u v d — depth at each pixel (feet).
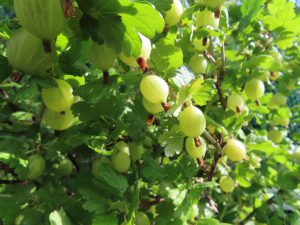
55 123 0.51
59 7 0.32
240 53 0.78
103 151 0.57
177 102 0.45
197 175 0.65
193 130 0.46
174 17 0.53
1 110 0.79
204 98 0.49
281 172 0.82
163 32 0.53
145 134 0.65
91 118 0.57
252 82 0.69
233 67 0.67
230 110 0.65
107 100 0.57
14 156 0.62
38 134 0.70
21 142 0.71
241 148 0.59
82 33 0.37
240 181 0.70
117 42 0.36
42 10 0.32
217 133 0.63
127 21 0.34
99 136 0.59
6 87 0.83
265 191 0.85
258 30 0.78
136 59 0.40
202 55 0.64
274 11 0.75
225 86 0.71
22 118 0.79
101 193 0.59
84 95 0.47
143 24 0.34
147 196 0.62
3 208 0.61
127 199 0.58
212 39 0.68
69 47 0.43
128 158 0.59
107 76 0.46
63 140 0.64
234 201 0.92
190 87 0.46
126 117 0.62
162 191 0.56
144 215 0.58
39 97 0.76
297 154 0.79
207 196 0.73
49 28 0.33
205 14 0.59
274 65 0.69
